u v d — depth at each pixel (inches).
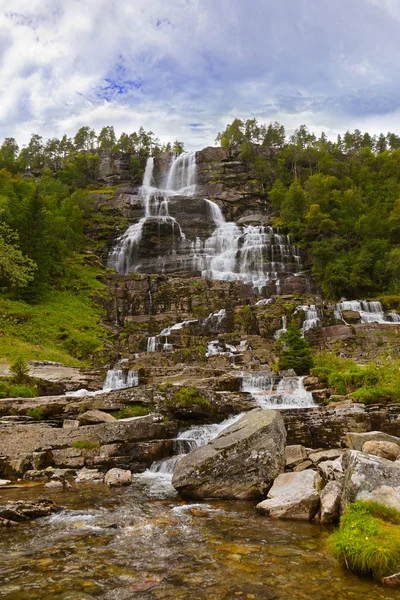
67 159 4569.4
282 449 473.7
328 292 2197.3
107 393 770.2
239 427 499.2
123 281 2110.0
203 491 435.5
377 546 249.9
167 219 2842.0
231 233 2817.4
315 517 356.2
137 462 591.2
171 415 728.3
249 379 928.3
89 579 247.1
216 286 2022.6
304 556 276.7
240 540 309.0
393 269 2192.4
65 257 2292.1
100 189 3907.5
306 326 1622.8
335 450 515.8
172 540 311.0
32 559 277.6
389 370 847.7
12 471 556.7
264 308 1723.7
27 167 4446.4
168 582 242.4
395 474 314.8
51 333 1546.5
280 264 2420.0
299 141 4515.3
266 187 3838.6
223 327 1681.8
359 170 3865.7
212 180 3882.9
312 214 2696.9
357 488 319.9
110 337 1663.4
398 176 3681.1
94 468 572.1
